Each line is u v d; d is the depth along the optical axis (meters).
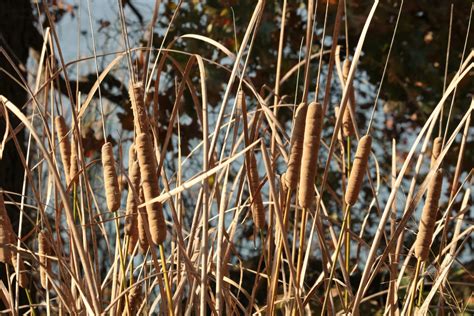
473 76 5.89
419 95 5.92
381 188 6.26
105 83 5.89
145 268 2.31
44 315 5.07
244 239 5.58
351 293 2.26
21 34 5.52
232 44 5.61
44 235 2.26
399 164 6.40
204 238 2.02
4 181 5.10
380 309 4.67
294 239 2.23
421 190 2.11
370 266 2.07
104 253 5.24
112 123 6.03
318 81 1.97
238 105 2.32
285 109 5.86
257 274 2.32
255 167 2.25
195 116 5.77
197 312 2.19
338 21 1.95
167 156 5.89
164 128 5.81
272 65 5.82
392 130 6.59
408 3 5.69
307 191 1.98
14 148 5.13
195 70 5.69
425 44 5.75
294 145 2.02
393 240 2.09
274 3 5.59
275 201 2.03
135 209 2.21
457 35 5.92
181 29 5.83
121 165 2.38
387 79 5.91
